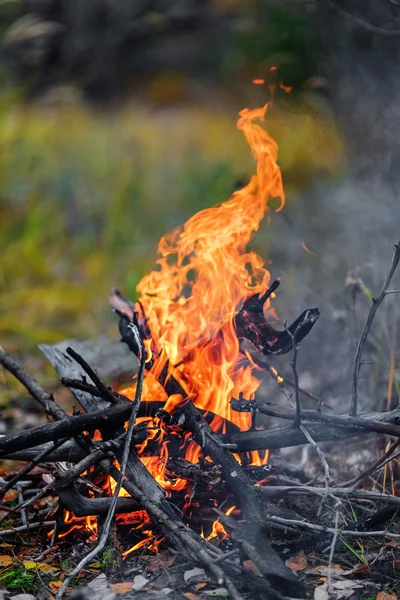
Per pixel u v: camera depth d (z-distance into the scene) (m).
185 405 3.04
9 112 8.59
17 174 8.35
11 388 5.19
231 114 10.60
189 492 3.02
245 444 3.03
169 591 2.75
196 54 13.44
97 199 8.50
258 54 8.15
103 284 7.21
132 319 3.49
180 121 11.99
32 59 10.50
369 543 3.06
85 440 3.17
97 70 13.11
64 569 2.97
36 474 3.58
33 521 3.35
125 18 13.11
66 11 12.39
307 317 3.06
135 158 9.00
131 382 4.61
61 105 11.48
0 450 2.98
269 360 4.63
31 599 2.76
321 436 3.02
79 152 9.58
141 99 13.27
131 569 2.91
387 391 4.19
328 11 5.25
